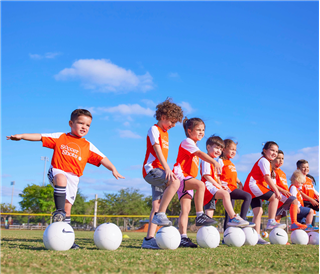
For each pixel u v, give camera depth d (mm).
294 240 5488
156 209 4371
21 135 4035
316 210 8156
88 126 4465
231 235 4602
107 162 4641
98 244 3676
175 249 3914
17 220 43438
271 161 6945
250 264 2674
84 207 46625
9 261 2408
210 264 2609
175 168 4812
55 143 4242
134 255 3027
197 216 4559
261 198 6164
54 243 3326
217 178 5887
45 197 46750
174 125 4617
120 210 48562
